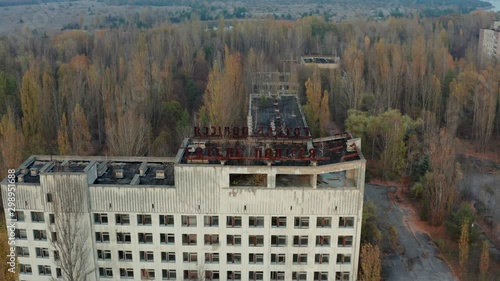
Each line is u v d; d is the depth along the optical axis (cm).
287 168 7556
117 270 8094
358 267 8288
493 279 8962
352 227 7856
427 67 18612
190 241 7950
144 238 7944
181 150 8100
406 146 13500
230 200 7712
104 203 7769
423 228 10731
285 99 15175
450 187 10662
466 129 16388
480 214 11294
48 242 7969
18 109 15312
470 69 17562
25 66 18150
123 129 11881
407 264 9388
